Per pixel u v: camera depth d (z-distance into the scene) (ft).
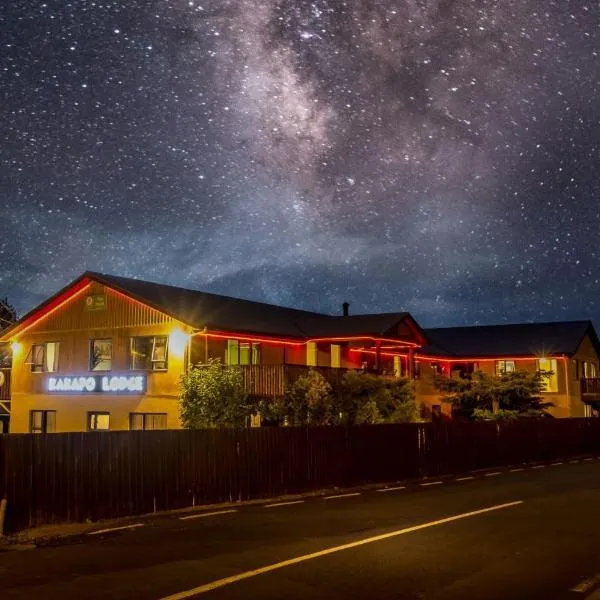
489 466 95.04
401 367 136.36
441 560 34.96
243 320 102.32
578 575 32.04
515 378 118.11
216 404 75.72
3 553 36.60
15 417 108.06
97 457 48.75
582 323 158.20
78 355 103.19
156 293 102.17
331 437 70.03
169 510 53.21
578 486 70.13
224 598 27.48
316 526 45.29
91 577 30.91
